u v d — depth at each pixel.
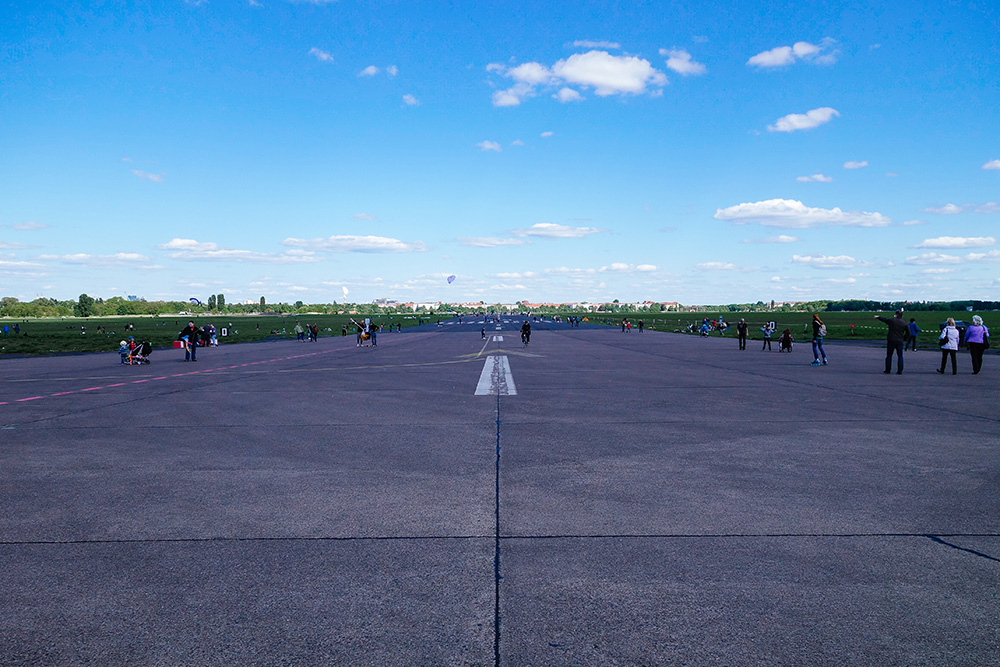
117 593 3.51
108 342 48.81
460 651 2.88
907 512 4.83
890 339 16.30
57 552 4.13
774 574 3.69
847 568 3.77
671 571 3.74
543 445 7.55
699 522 4.64
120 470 6.43
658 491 5.48
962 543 4.17
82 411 10.80
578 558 3.96
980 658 2.80
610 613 3.23
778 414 9.77
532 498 5.31
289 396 12.78
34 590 3.55
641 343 37.12
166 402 11.97
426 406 11.13
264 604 3.36
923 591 3.46
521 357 24.78
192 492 5.58
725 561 3.89
